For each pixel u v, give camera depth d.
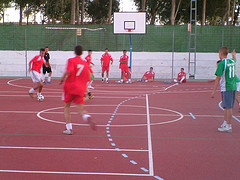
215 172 5.23
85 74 7.20
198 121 9.30
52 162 5.58
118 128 8.23
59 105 11.78
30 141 6.91
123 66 20.83
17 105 11.70
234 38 24.11
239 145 6.85
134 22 21.20
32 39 24.44
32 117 9.52
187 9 49.28
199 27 24.30
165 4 49.06
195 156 6.05
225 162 5.73
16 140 6.98
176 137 7.43
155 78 24.42
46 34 24.39
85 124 8.65
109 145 6.68
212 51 24.33
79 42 24.42
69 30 24.31
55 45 24.44
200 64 24.38
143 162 5.65
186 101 13.25
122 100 13.31
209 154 6.19
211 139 7.31
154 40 24.36
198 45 24.36
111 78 24.20
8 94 14.80
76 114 10.04
